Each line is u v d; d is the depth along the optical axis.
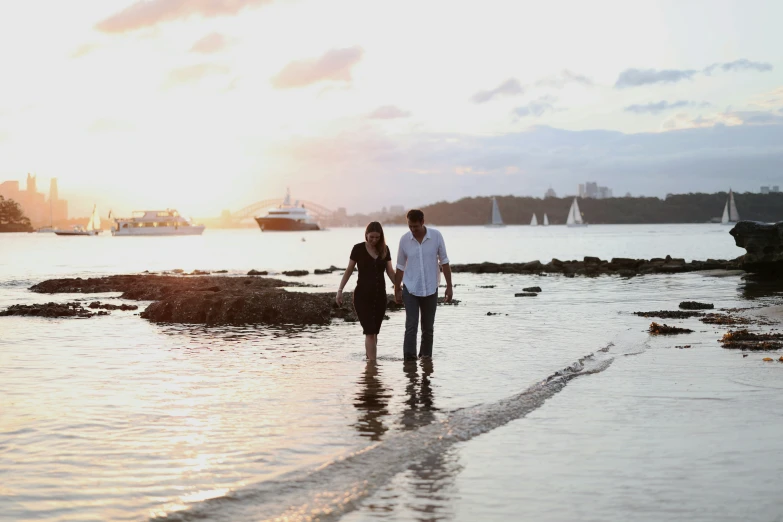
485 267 36.56
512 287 25.33
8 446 5.28
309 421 6.01
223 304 14.60
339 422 5.96
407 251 9.70
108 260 55.66
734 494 4.05
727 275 28.48
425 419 6.03
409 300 9.70
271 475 4.54
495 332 12.45
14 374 8.45
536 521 3.68
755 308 15.41
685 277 28.70
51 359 9.62
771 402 6.47
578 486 4.22
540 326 13.30
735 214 192.00
